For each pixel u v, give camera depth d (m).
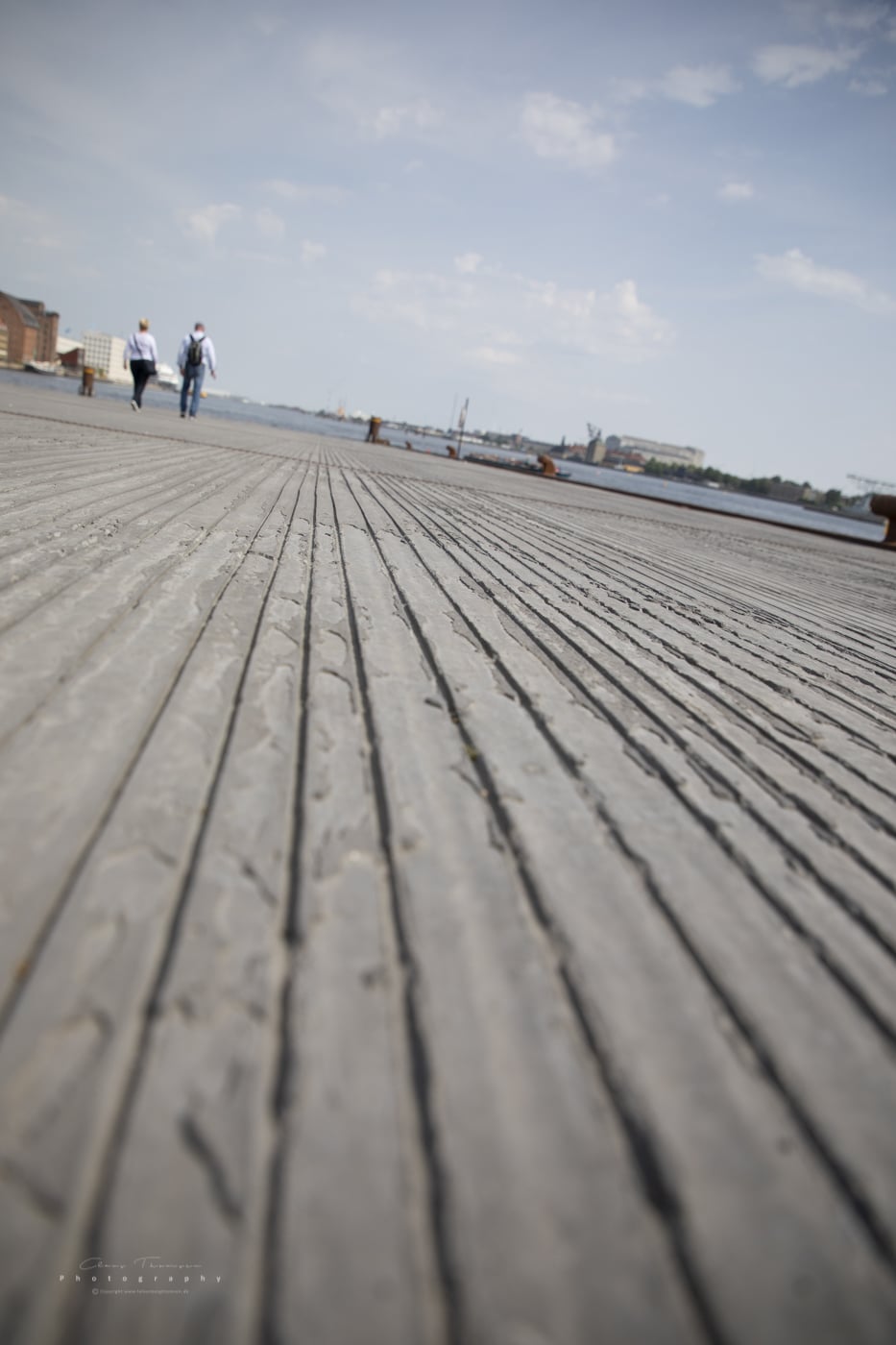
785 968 1.09
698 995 1.01
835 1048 0.95
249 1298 0.60
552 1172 0.73
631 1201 0.72
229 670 1.87
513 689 2.09
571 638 2.78
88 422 9.51
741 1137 0.80
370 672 2.03
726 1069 0.89
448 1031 0.88
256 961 0.94
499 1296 0.62
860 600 5.65
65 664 1.73
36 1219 0.63
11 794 1.20
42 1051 0.78
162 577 2.62
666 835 1.42
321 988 0.91
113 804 1.21
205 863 1.10
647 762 1.75
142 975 0.89
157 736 1.46
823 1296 0.66
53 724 1.44
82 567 2.59
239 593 2.58
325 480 7.46
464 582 3.50
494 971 0.98
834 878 1.37
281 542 3.65
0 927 0.93
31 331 164.88
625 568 5.00
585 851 1.32
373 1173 0.71
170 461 6.48
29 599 2.15
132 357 14.89
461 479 12.48
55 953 0.90
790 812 1.62
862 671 3.11
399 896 1.10
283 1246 0.63
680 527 10.38
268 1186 0.68
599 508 11.39
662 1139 0.78
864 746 2.12
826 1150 0.80
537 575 4.07
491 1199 0.70
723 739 1.99
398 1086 0.80
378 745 1.59
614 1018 0.94
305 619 2.42
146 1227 0.64
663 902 1.21
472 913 1.10
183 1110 0.74
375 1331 0.59
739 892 1.28
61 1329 0.57
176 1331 0.58
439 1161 0.73
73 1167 0.67
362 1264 0.63
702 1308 0.64
